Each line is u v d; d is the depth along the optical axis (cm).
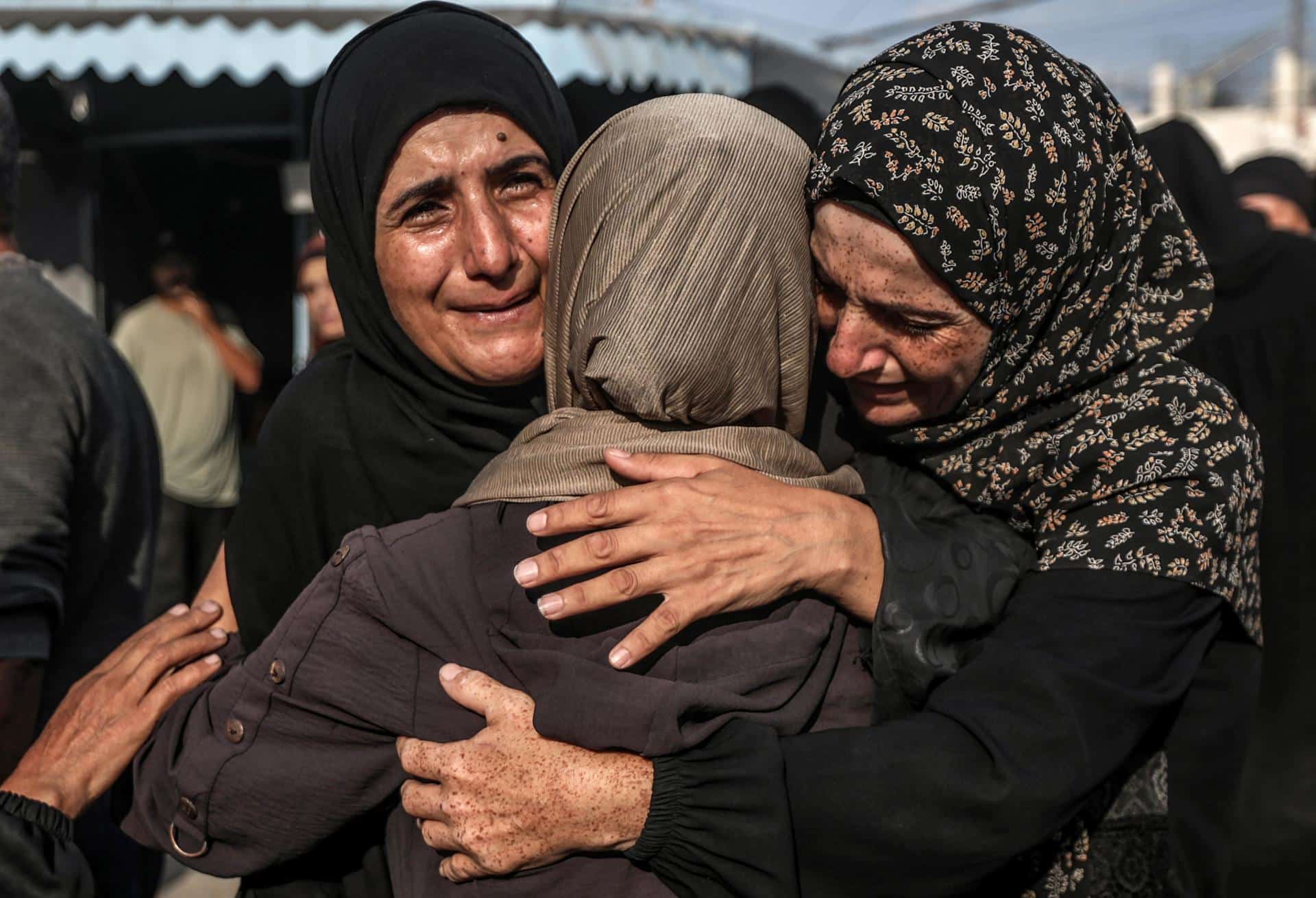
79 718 146
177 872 357
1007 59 133
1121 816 137
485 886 122
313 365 167
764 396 128
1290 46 2184
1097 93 140
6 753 177
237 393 606
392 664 124
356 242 154
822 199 130
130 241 641
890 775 119
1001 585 134
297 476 159
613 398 122
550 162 150
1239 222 229
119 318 640
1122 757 125
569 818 117
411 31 150
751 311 124
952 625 130
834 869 120
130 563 213
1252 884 210
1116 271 139
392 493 155
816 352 149
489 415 154
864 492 147
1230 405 138
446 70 144
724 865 116
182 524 499
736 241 123
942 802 118
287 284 664
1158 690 127
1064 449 137
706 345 121
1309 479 213
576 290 129
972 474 142
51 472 186
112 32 482
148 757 140
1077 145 133
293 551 160
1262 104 2350
